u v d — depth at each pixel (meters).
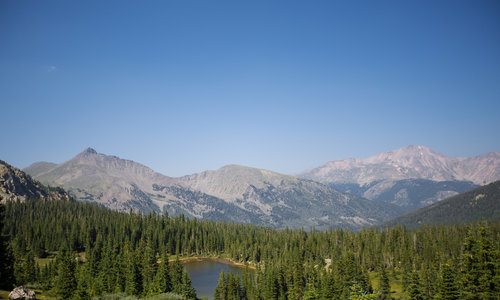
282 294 137.62
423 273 122.31
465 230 192.12
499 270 74.38
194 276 199.38
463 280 80.44
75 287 105.94
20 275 117.56
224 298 139.75
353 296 55.81
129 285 120.31
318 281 132.50
